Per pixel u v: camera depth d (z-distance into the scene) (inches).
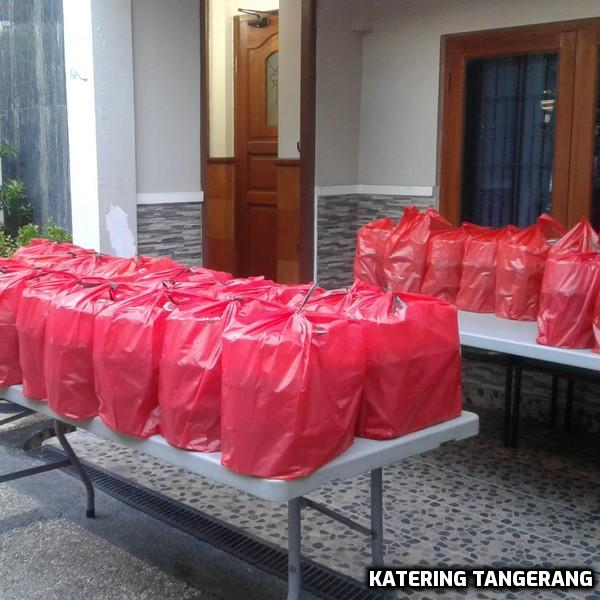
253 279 114.0
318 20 205.2
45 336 105.7
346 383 85.0
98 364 96.7
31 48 223.9
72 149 190.2
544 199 185.9
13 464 155.7
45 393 108.5
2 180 238.5
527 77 185.2
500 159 191.9
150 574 115.4
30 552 121.7
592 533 127.9
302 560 117.2
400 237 151.6
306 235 213.5
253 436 81.4
